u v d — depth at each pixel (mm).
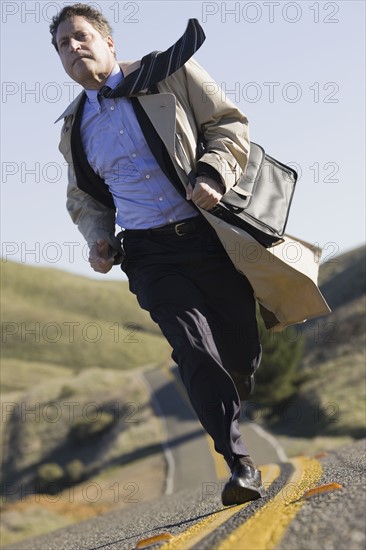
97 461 123812
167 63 10250
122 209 10711
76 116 10758
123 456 120188
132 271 10680
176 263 10367
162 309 10117
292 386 111688
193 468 99750
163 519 13047
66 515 53312
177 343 9883
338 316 155375
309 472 14242
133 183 10484
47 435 143625
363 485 8523
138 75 10242
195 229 10367
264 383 109125
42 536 21281
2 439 149750
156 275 10336
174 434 129000
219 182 9938
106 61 10453
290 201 11094
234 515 8883
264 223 10266
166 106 10148
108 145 10539
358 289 177500
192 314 10000
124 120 10391
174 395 162750
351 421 92688
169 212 10391
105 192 11289
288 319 10758
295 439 96000
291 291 10461
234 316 10602
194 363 9742
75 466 120188
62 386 178625
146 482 95375
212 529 8094
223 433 9766
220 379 9773
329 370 122125
